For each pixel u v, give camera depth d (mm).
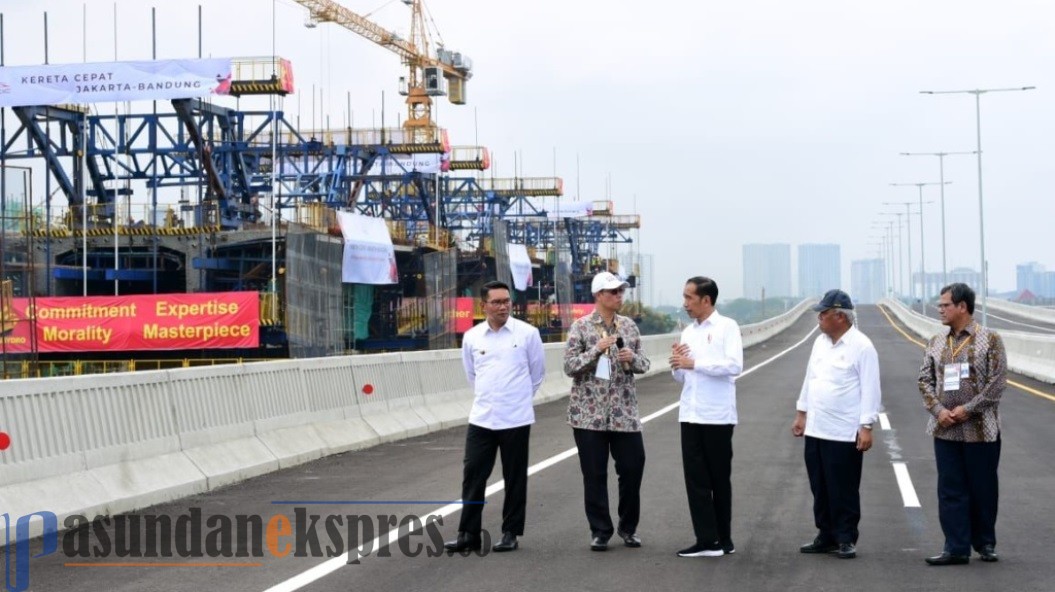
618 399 10156
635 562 9516
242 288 51000
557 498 12883
